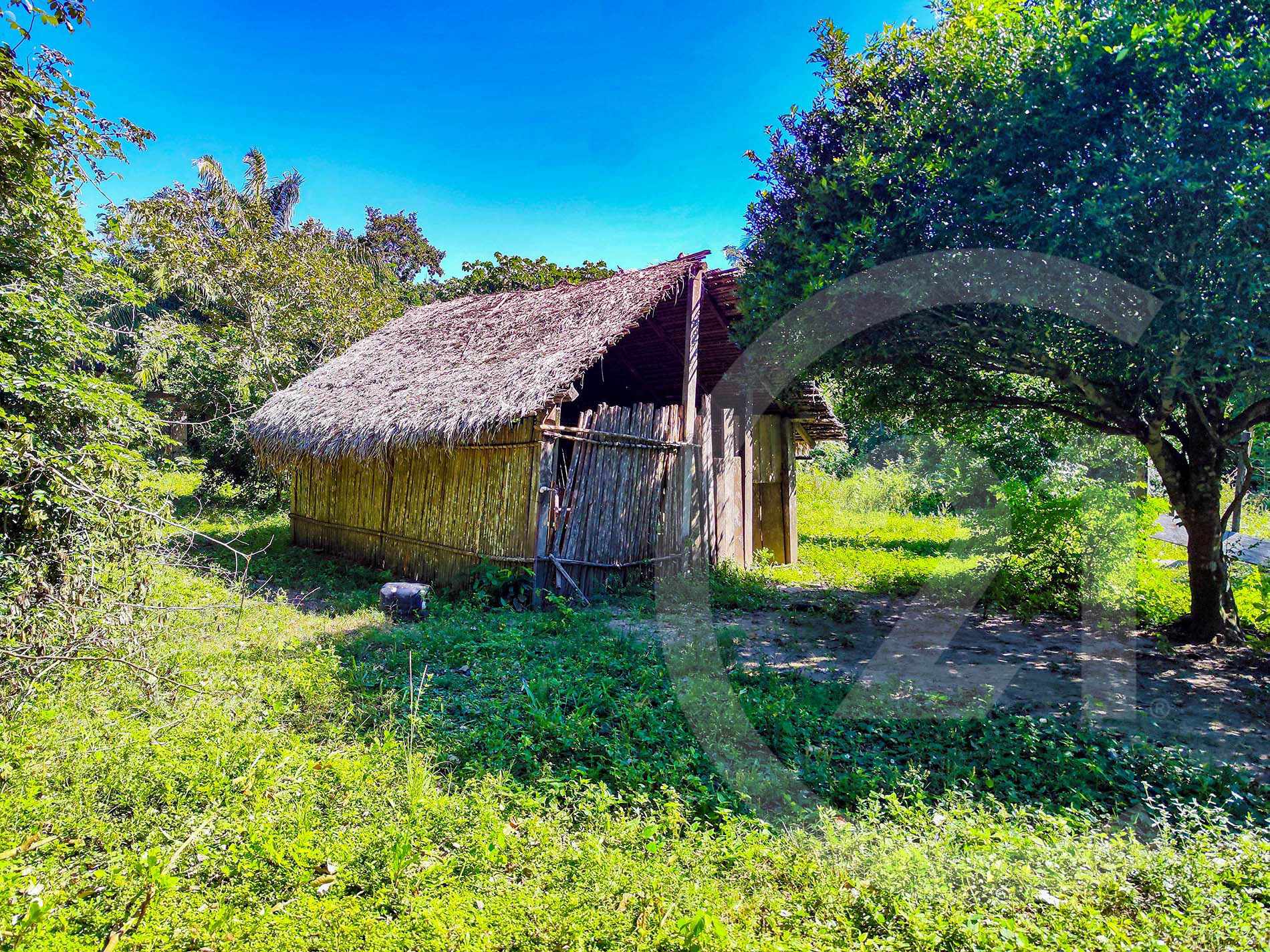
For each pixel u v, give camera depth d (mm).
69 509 4266
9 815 2840
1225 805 3352
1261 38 3609
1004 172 4398
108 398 4742
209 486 14594
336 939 2281
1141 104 3773
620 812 3262
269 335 16406
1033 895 2566
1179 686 4961
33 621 4090
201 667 4871
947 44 5000
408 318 13375
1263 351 3926
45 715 3705
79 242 4902
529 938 2365
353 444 9047
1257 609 6840
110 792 3123
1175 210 3764
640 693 4762
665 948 2357
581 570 8414
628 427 9023
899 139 4973
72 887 2527
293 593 8281
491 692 4883
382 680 4922
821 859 2836
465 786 3426
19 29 3959
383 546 9992
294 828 2926
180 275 15422
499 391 8102
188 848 2764
